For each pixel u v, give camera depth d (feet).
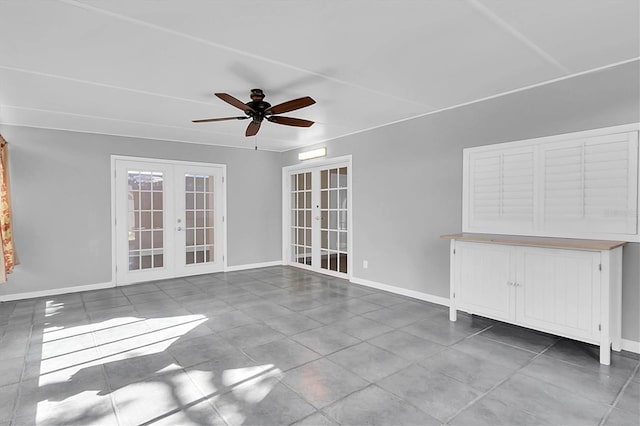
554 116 10.49
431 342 10.03
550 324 9.42
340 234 19.06
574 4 6.48
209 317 12.36
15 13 6.54
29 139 15.24
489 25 7.24
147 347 9.77
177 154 19.13
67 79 9.90
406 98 12.06
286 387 7.59
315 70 9.51
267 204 22.49
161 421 6.42
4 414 6.66
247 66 9.19
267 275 19.77
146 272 18.31
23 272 15.10
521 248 9.97
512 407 6.81
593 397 7.14
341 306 13.62
